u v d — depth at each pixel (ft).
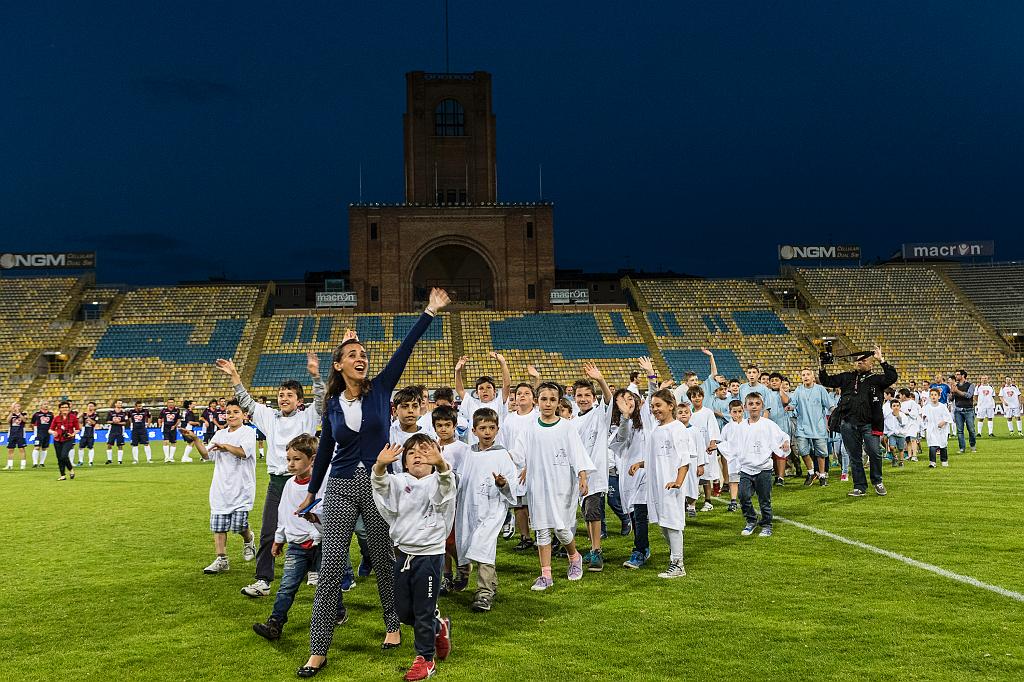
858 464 50.93
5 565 35.09
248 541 35.65
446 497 21.70
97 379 169.27
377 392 23.11
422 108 218.38
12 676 21.17
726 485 57.31
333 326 190.19
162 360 176.45
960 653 20.99
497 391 43.93
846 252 226.58
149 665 21.90
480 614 26.12
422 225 205.05
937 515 42.63
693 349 186.70
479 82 219.61
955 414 83.35
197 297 200.44
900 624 23.53
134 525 46.32
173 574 33.06
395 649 22.94
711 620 24.48
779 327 197.47
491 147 219.00
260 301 199.52
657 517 31.12
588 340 188.75
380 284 203.10
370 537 22.70
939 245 232.94
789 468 70.69
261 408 30.89
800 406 58.39
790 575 29.89
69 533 43.62
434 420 29.27
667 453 30.94
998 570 29.96
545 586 29.27
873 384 50.78
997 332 197.06
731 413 39.65
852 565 31.17
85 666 21.88
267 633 23.93
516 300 205.46
